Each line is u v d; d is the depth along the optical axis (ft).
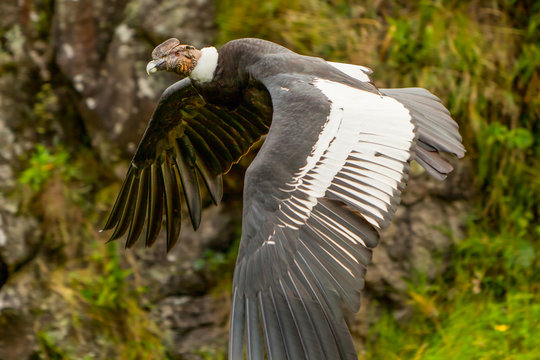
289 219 19.74
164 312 35.09
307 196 19.85
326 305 18.62
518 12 37.27
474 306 33.94
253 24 34.30
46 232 36.65
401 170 20.49
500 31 36.50
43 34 38.70
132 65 35.73
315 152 20.40
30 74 38.55
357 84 22.94
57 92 38.45
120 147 36.73
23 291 35.88
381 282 34.06
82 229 36.76
